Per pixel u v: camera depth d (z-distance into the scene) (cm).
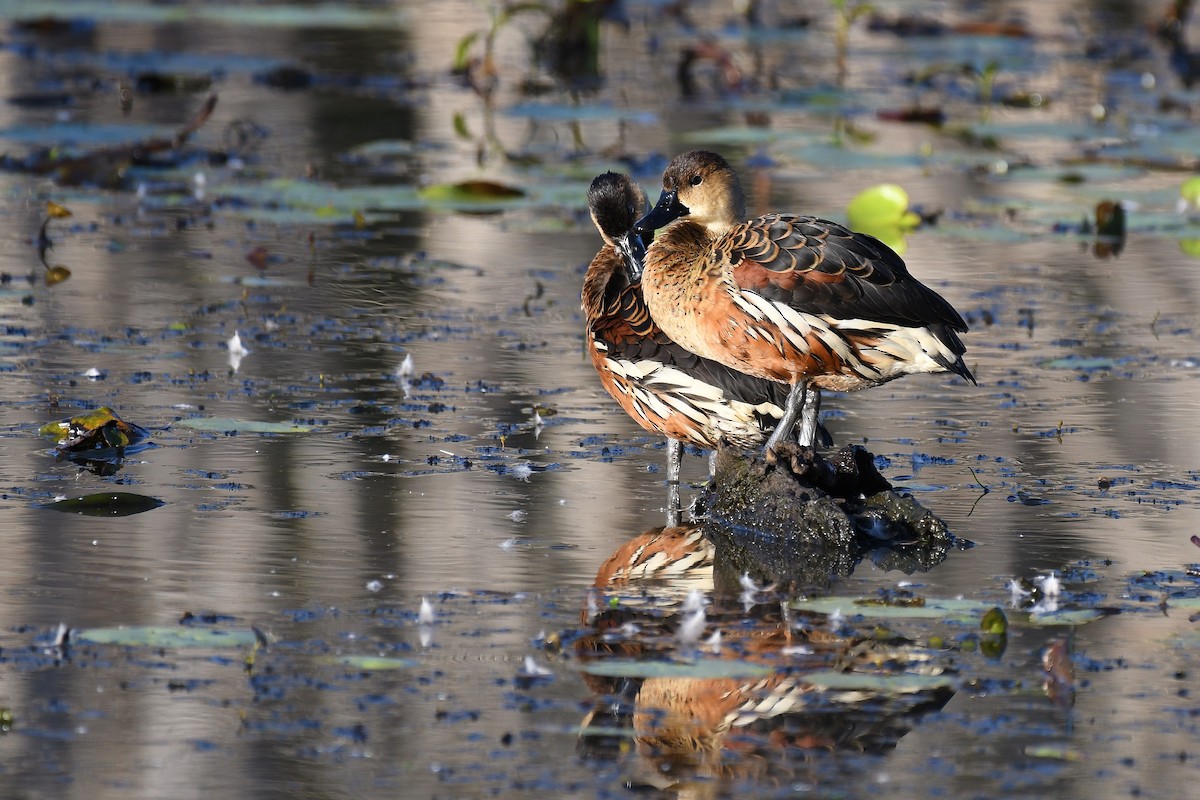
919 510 1053
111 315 1559
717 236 1206
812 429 1141
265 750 735
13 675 804
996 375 1437
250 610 888
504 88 2791
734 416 1137
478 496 1106
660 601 925
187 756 727
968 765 731
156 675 809
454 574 955
